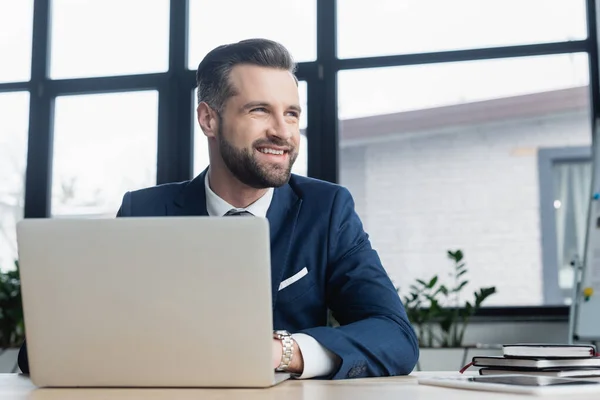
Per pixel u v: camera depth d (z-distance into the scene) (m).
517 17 4.01
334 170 4.05
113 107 4.35
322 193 1.79
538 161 5.07
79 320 1.12
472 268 4.91
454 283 4.89
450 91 4.26
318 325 1.70
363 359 1.34
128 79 4.28
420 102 4.26
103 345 1.12
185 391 1.08
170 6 4.29
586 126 5.06
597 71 3.89
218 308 1.09
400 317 1.53
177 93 4.23
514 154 5.09
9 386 1.22
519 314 3.80
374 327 1.43
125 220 1.10
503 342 3.79
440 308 3.65
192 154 4.20
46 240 1.11
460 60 4.03
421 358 3.56
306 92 4.12
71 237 1.11
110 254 1.10
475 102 5.14
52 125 4.38
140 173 4.30
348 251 1.72
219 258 1.09
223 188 1.76
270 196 1.77
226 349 1.10
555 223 4.93
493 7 4.04
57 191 4.35
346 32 4.17
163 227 1.09
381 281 1.64
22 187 4.41
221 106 1.69
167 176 4.17
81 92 4.35
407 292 4.98
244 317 1.09
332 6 4.15
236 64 1.69
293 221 1.74
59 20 4.43
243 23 4.25
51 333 1.12
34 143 4.32
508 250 4.93
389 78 4.23
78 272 1.11
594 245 3.57
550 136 5.08
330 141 4.07
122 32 4.36
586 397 0.93
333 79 4.12
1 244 4.39
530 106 5.07
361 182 5.26
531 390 0.97
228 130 1.68
